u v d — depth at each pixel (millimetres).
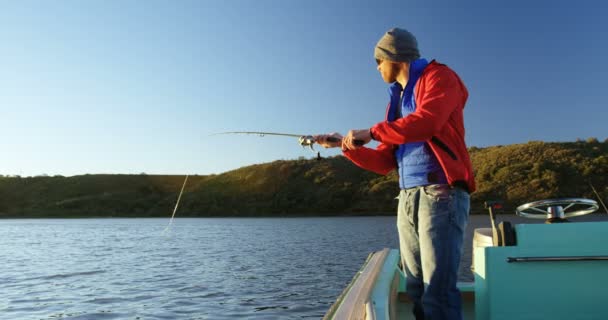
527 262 2621
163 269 26000
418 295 2518
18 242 49781
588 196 69688
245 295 17234
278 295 17031
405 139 2174
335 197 109750
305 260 28531
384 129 2225
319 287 18609
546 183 74562
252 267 25797
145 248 41281
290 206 111500
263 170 130125
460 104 2367
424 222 2285
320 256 30875
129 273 24609
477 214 66750
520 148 92438
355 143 2357
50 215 123312
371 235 51438
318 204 109062
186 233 63125
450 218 2242
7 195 134750
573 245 2605
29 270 26578
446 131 2270
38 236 59656
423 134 2158
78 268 27234
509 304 2629
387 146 2824
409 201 2383
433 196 2260
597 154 85062
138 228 79062
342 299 2479
